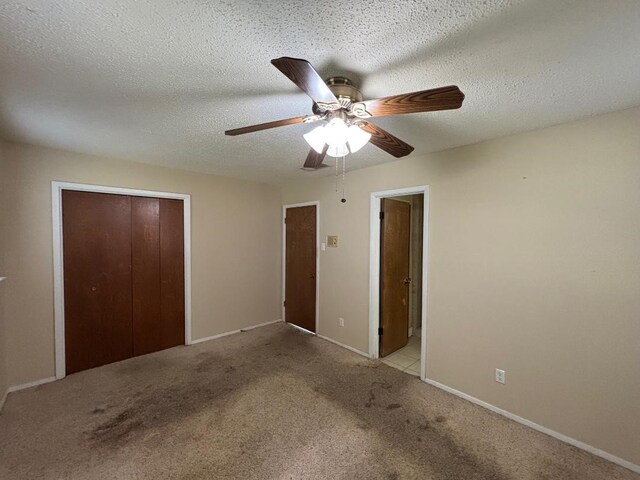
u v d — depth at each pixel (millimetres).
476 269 2363
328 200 3732
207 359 3158
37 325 2588
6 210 2420
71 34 1124
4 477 1619
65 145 2520
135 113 1843
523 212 2113
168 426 2057
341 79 1410
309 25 1084
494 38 1140
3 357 2344
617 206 1755
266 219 4320
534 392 2070
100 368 2924
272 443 1900
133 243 3174
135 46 1203
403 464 1736
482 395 2334
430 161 2668
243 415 2188
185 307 3555
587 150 1854
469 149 2400
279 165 3197
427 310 2699
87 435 1956
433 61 1298
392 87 1524
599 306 1817
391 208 3379
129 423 2084
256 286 4234
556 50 1206
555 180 1976
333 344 3621
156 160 3023
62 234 2734
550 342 2002
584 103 1664
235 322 4016
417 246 4184
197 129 2117
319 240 3850
